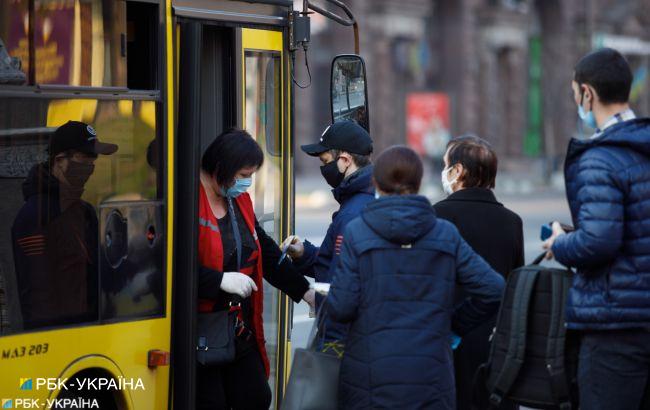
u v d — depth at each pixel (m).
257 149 14.34
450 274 12.61
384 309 12.43
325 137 14.97
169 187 13.55
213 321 14.37
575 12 154.38
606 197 12.02
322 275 14.91
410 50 135.75
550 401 12.88
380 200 12.56
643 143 12.15
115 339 12.95
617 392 12.29
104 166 12.81
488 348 15.28
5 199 11.90
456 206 15.29
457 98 141.75
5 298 11.88
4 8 11.82
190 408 13.66
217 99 15.51
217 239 14.26
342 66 17.17
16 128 11.93
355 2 127.69
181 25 13.92
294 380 13.32
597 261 12.05
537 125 156.62
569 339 12.88
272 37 15.94
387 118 131.75
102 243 12.81
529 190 122.62
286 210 16.36
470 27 142.00
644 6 153.12
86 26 12.66
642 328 12.19
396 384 12.28
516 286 12.97
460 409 15.32
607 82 12.51
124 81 13.11
